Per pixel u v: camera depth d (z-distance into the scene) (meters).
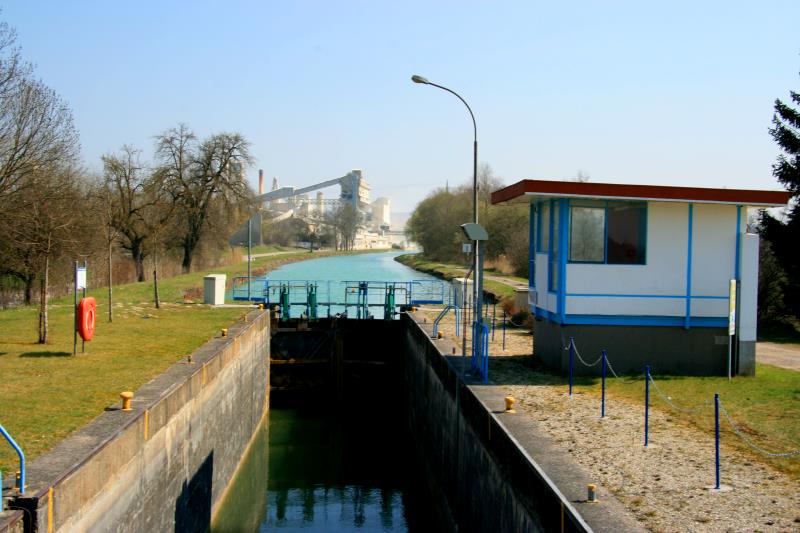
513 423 11.27
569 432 11.08
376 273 67.06
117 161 45.25
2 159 25.53
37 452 8.97
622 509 7.84
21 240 27.09
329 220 148.38
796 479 8.95
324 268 78.19
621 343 15.91
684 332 15.96
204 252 55.94
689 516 7.70
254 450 22.22
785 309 28.14
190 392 13.61
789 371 16.53
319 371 28.56
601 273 15.91
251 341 22.06
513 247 50.00
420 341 22.06
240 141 51.19
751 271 15.80
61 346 17.55
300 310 41.69
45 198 26.09
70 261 32.28
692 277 15.97
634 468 9.32
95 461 8.69
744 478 8.96
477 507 12.01
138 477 10.38
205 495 14.92
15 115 25.47
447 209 75.25
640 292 15.95
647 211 15.93
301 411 27.66
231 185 51.25
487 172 81.88
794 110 28.86
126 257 51.22
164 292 34.06
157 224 47.16
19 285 36.94
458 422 14.41
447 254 71.31
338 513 17.53
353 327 28.78
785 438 10.72
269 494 18.84
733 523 7.53
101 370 14.58
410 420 24.30
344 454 22.33
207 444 15.14
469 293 26.56
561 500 7.59
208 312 26.59
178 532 12.63
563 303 15.84
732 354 15.92
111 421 10.23
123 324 22.36
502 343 20.98
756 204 15.67
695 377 15.52
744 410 12.46
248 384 21.39
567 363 15.86
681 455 9.91
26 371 14.44
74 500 8.04
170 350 17.23
